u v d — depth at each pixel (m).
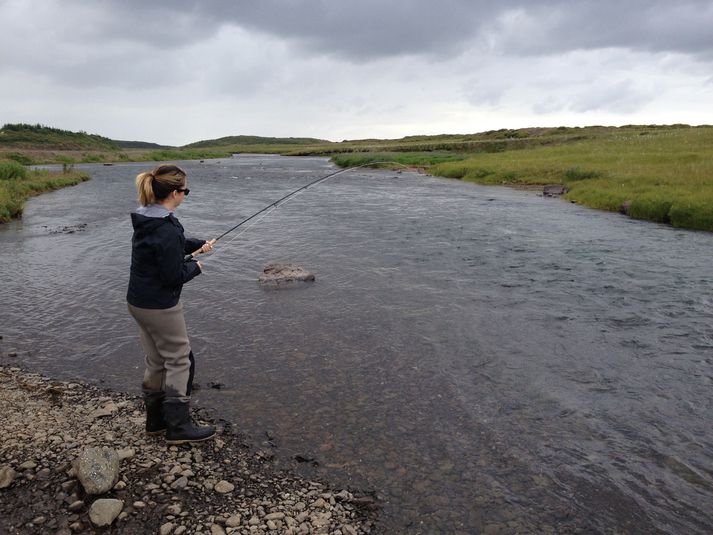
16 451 3.88
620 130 81.94
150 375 4.07
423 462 3.95
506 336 6.46
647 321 6.96
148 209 3.73
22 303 7.75
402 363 5.69
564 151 41.41
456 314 7.26
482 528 3.28
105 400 4.81
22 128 112.62
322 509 3.39
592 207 18.56
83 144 116.50
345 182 30.91
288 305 7.64
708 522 3.33
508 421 4.54
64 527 3.13
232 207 19.14
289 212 17.66
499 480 3.75
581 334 6.53
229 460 3.91
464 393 5.03
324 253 11.16
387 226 14.66
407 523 3.31
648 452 4.09
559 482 3.73
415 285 8.66
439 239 12.69
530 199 21.30
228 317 7.13
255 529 3.16
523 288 8.50
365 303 7.73
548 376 5.39
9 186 23.22
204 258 10.73
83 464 3.47
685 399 4.92
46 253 11.30
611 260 10.41
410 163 47.94
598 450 4.12
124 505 3.33
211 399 4.88
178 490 3.50
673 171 22.42
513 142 70.81
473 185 28.22
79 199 22.44
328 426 4.44
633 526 3.30
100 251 11.48
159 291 3.79
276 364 5.65
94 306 7.61
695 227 14.23
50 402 4.74
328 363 5.68
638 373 5.46
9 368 5.51
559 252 11.17
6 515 3.22
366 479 3.74
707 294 8.11
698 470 3.87
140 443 4.07
